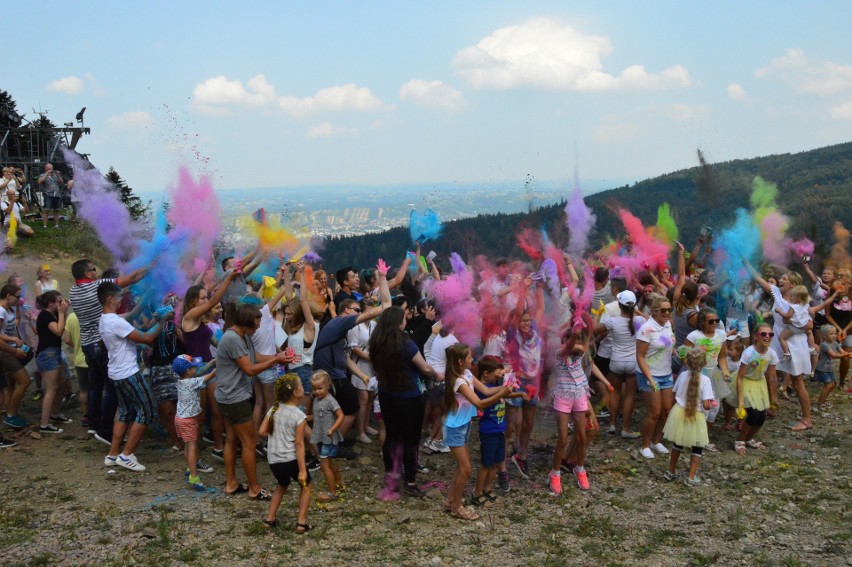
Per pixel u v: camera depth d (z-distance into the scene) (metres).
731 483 6.59
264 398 6.96
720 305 9.12
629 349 7.58
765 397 7.27
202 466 6.60
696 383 6.41
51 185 16.97
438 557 4.96
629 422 7.78
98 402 7.26
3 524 5.25
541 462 7.18
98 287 6.45
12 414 7.42
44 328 7.43
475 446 7.61
